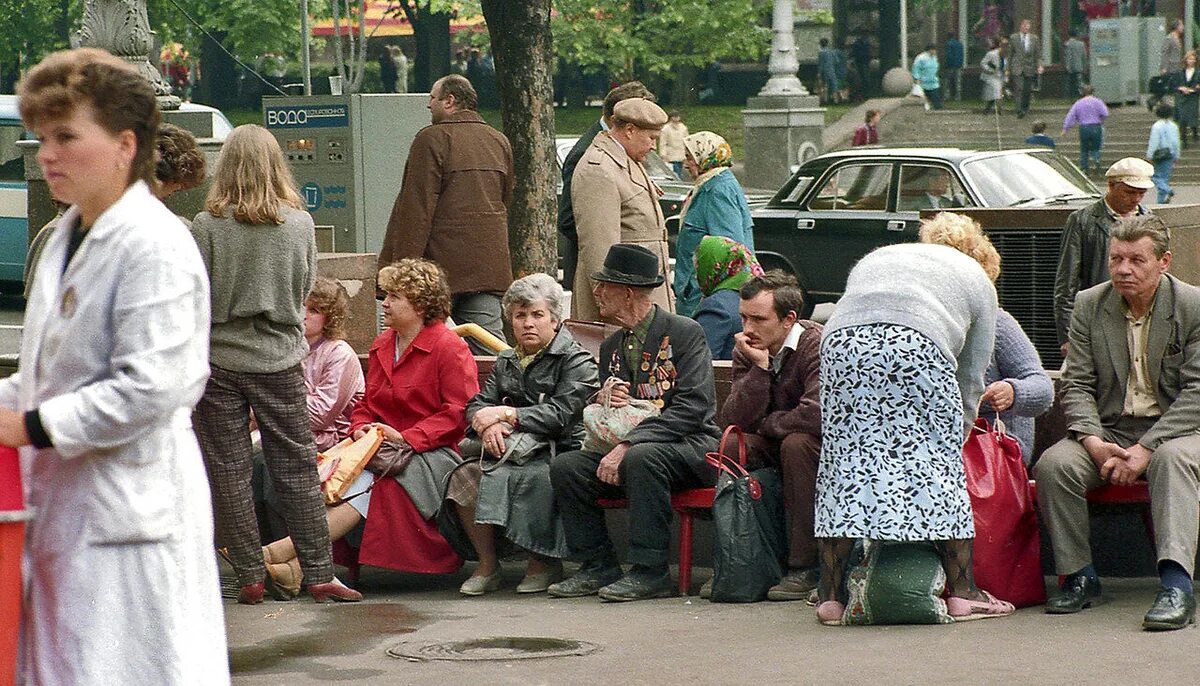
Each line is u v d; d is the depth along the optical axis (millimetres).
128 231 4961
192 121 15961
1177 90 47406
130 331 4902
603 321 12445
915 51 64688
